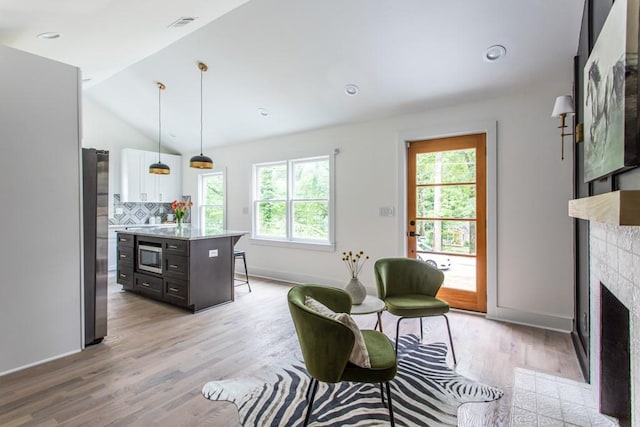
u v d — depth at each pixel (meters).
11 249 2.29
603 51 1.38
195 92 4.63
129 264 4.37
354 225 4.33
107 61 3.58
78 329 2.62
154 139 6.67
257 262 5.48
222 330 3.08
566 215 3.02
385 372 1.60
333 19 2.90
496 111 3.32
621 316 1.59
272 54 3.51
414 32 2.83
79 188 2.62
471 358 2.50
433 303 2.48
